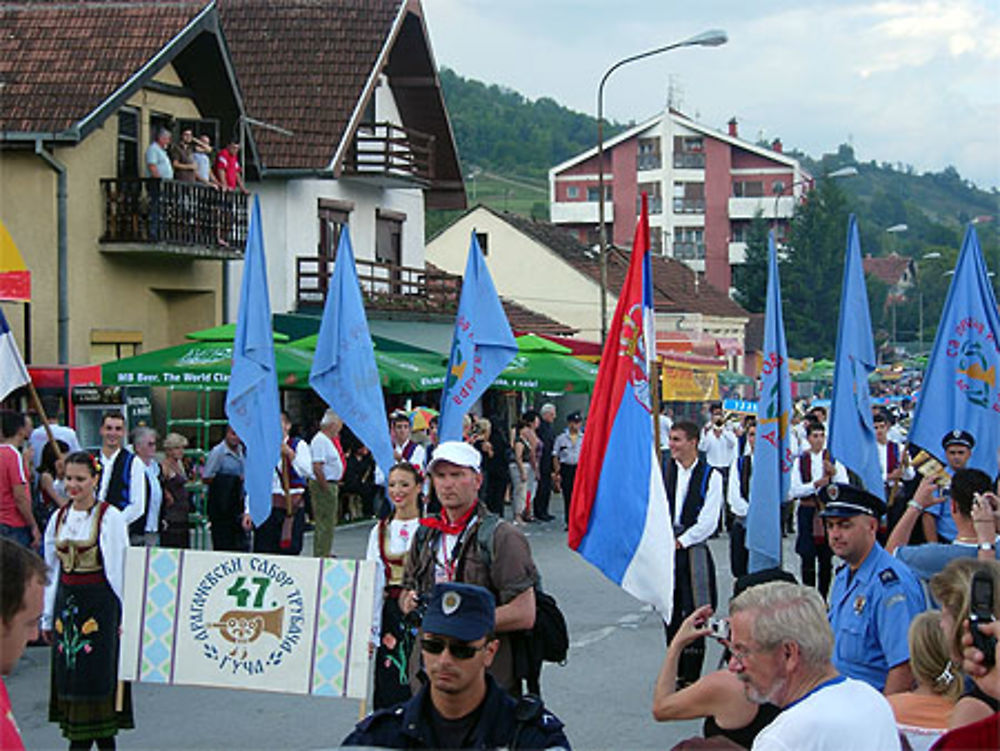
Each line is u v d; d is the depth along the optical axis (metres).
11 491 11.36
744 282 73.06
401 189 35.25
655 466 7.86
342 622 7.07
